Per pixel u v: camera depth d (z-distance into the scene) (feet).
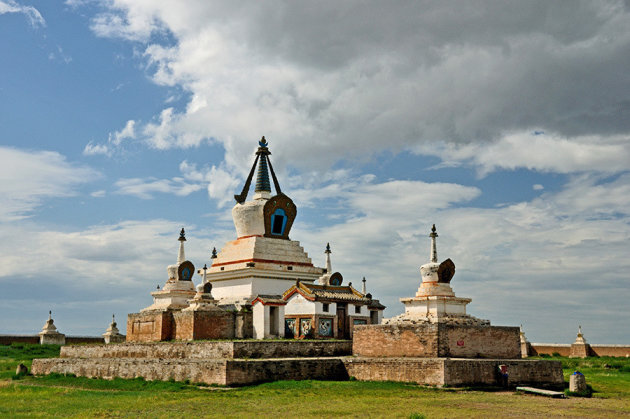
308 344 176.86
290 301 205.26
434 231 193.98
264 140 247.50
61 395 141.49
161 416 109.70
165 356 180.04
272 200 229.45
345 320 208.54
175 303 216.33
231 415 109.91
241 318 195.72
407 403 124.57
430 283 188.55
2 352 261.24
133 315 209.97
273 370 153.99
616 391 157.48
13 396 139.23
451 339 163.22
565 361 259.60
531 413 116.16
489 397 136.05
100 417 109.81
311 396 133.08
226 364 146.20
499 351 172.35
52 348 283.18
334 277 227.40
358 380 161.68
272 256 222.89
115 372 176.55
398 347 167.22
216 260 232.12
